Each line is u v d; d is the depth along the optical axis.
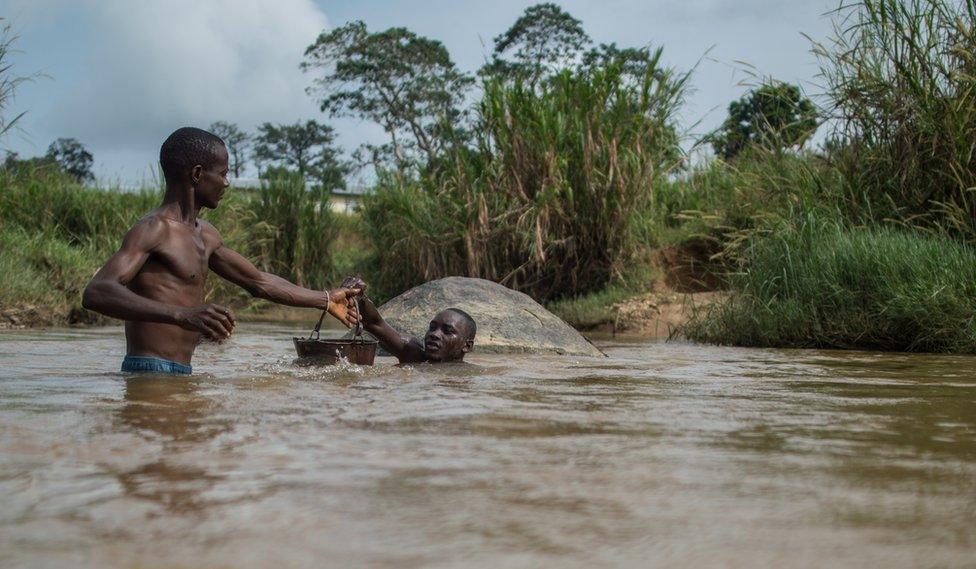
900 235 8.14
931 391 3.80
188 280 4.38
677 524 1.51
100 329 8.88
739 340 8.52
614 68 12.02
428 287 7.43
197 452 2.07
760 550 1.37
